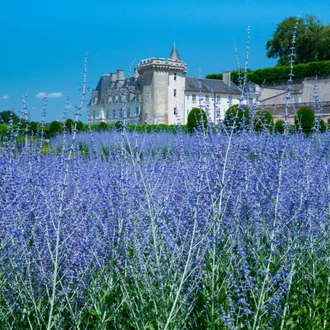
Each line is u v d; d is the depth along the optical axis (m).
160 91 67.19
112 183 4.68
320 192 5.11
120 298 4.19
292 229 4.51
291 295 4.02
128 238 4.32
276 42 86.31
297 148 6.00
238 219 4.76
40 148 6.78
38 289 3.92
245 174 5.04
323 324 4.13
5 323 3.66
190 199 4.27
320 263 4.78
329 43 83.12
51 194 4.45
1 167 4.91
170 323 3.59
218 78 92.88
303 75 79.25
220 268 4.28
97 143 15.62
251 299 4.18
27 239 4.13
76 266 4.16
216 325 3.67
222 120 5.00
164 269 3.98
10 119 6.35
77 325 3.76
